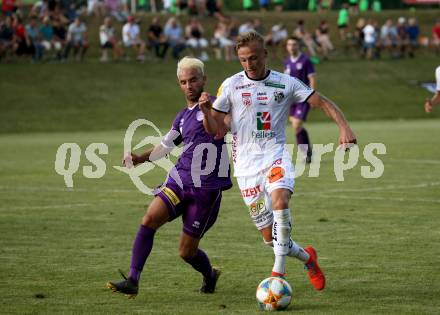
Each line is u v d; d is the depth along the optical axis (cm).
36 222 4222
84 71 14062
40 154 8031
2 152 8269
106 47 14750
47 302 2614
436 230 3878
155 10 19500
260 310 2514
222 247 3541
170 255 3400
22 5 17300
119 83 13825
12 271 3088
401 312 2461
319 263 3188
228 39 15675
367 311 2478
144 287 2834
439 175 6025
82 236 3828
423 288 2775
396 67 16038
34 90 13125
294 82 2703
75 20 14675
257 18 18950
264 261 3259
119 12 17562
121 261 3266
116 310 2512
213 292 2761
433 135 9706
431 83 15338
